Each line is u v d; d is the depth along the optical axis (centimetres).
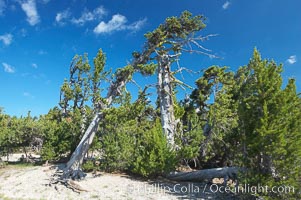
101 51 3002
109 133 2669
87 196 1855
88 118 2997
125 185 2109
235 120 2439
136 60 2745
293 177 1450
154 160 2277
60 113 3622
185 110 3297
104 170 2603
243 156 1653
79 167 2375
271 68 1575
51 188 2048
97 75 3000
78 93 3138
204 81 3170
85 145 2464
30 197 1839
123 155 2523
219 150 2647
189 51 2780
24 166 2975
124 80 2719
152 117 3350
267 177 1512
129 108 2712
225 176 2150
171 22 2609
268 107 1525
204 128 2972
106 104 2600
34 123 3356
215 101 2647
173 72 3020
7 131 3262
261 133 1471
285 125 1461
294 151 1442
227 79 3041
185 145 2569
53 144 3069
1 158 3444
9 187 2083
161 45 2753
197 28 2672
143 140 2622
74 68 3222
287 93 1508
